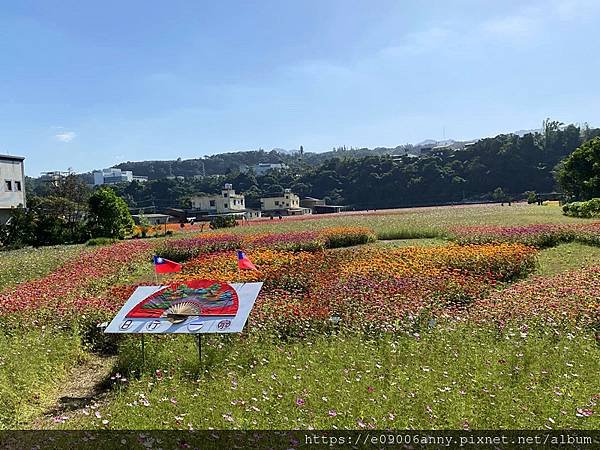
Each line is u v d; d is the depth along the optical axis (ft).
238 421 16.51
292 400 18.12
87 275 54.44
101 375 27.30
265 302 35.42
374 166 330.95
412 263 48.37
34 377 23.57
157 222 213.25
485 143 314.76
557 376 19.71
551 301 32.14
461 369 21.11
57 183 179.83
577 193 165.78
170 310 25.31
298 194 342.85
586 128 334.03
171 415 17.52
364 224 100.53
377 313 31.17
